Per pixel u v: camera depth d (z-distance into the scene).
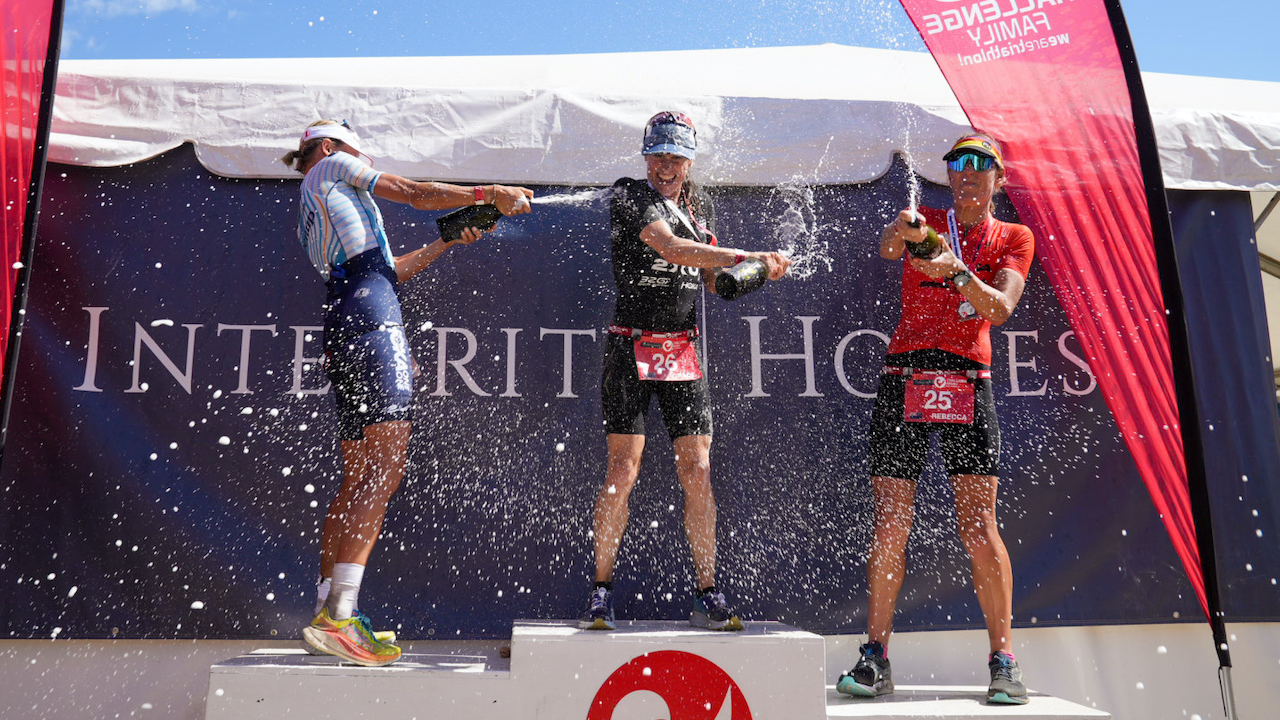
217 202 3.15
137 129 3.09
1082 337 3.04
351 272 2.57
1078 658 3.11
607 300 3.22
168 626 2.90
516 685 2.42
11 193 2.54
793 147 3.23
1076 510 3.19
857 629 3.08
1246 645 3.15
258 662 2.45
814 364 3.23
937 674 3.06
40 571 2.88
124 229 3.10
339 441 3.08
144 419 3.01
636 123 3.21
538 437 3.13
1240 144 3.29
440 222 2.64
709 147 3.22
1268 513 3.20
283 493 3.03
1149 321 2.95
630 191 2.83
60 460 2.94
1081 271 3.05
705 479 2.80
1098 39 3.09
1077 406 3.25
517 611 3.02
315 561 2.99
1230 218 3.37
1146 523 3.19
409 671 2.40
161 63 3.68
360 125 3.14
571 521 3.10
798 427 3.20
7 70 2.58
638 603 3.04
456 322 3.17
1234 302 3.32
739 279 2.53
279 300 3.13
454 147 3.15
